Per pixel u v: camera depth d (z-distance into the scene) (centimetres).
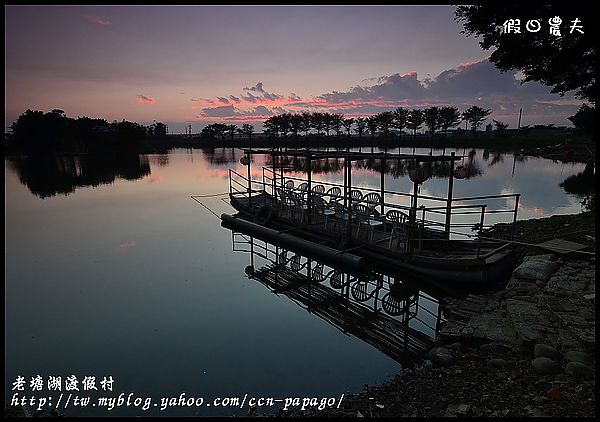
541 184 2511
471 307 691
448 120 9206
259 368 555
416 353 590
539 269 713
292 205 1395
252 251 1186
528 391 412
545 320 544
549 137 7275
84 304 787
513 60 786
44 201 2075
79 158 5803
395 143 8806
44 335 655
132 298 820
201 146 9850
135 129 6706
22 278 931
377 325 704
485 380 453
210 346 623
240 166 4406
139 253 1151
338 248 1064
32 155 5903
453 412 391
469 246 936
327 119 10562
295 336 659
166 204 2002
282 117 10569
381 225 1166
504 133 8369
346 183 1353
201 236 1364
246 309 775
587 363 434
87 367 562
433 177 3173
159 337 652
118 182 2895
